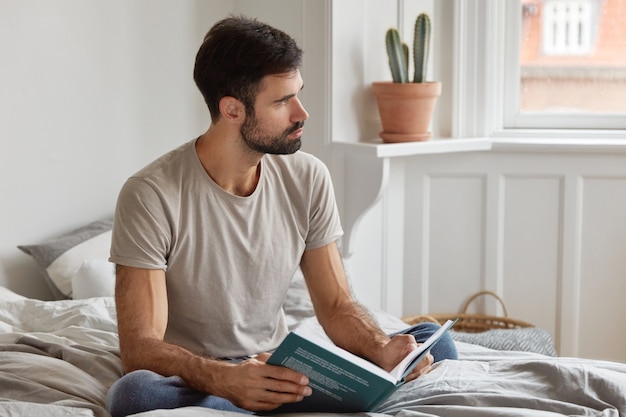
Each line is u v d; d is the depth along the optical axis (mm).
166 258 2367
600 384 2156
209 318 2430
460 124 4066
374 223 4023
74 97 3689
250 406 2074
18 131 3562
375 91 3789
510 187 4047
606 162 3955
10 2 3502
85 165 3742
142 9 3840
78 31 3674
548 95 4184
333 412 2131
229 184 2430
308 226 2543
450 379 2260
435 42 4055
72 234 3641
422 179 4086
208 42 2365
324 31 3799
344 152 3875
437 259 4133
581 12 4117
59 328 2932
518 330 3607
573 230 4016
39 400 2225
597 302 4047
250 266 2443
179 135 4000
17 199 3584
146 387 2072
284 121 2350
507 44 4152
